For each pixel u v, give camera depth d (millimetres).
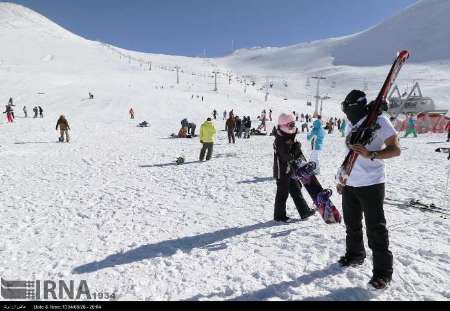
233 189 8391
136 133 26438
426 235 5000
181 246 5012
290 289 3711
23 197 8156
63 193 8508
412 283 3725
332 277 3912
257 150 16625
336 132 33500
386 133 3420
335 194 7547
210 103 58375
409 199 6906
